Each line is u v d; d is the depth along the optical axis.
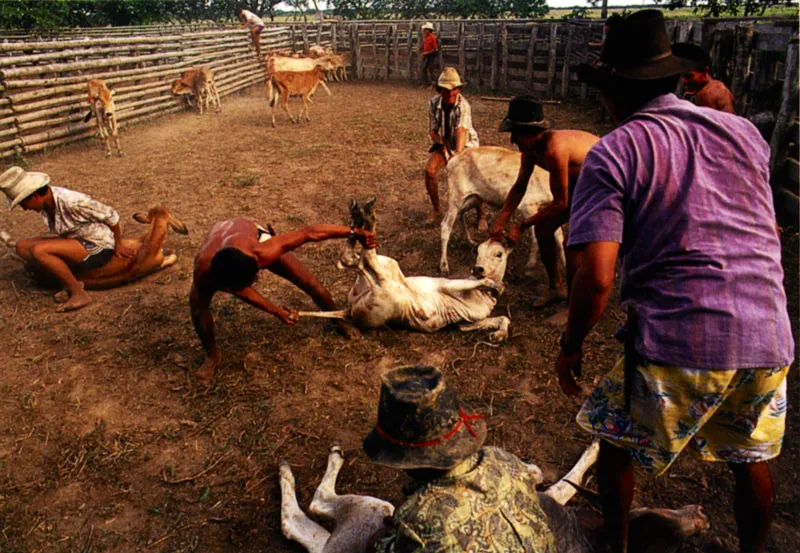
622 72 2.29
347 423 4.02
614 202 2.16
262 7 34.28
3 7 21.69
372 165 9.98
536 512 2.15
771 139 6.97
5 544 3.28
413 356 4.66
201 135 13.07
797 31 6.82
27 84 11.48
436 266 6.21
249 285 4.02
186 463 3.76
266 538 3.23
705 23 9.16
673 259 2.14
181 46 17.12
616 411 2.38
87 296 5.70
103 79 13.45
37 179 5.31
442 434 2.04
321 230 4.33
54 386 4.54
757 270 2.11
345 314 4.89
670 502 3.25
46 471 3.75
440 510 2.01
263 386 4.41
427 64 18.48
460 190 5.80
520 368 4.46
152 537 3.28
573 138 4.45
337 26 21.89
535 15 30.00
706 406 2.17
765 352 2.08
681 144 2.17
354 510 3.00
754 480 2.40
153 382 4.53
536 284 5.68
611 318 5.00
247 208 8.20
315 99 17.62
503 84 17.11
